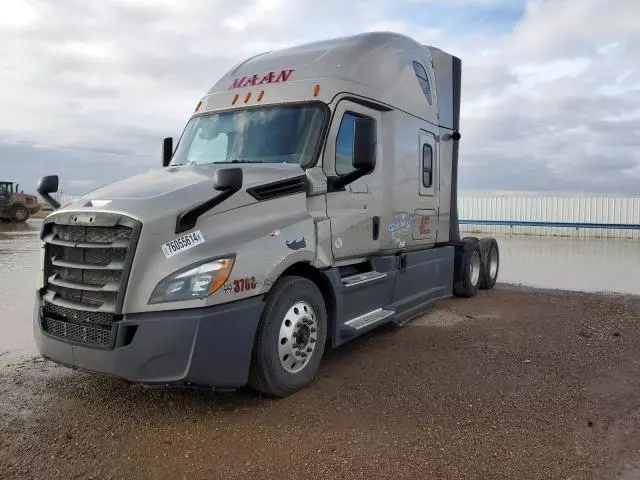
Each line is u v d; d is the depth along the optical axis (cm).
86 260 429
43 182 500
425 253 774
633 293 1028
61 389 493
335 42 636
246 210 453
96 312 413
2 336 686
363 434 400
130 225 403
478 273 996
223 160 569
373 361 577
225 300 412
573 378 521
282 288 464
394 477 340
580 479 338
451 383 507
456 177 909
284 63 616
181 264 404
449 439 391
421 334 692
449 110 859
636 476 342
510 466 354
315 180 519
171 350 393
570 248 2048
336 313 538
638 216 2531
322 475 343
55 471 349
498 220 2872
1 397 474
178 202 423
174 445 384
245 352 428
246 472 348
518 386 499
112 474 346
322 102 554
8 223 3353
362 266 641
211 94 637
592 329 717
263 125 568
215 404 457
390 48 683
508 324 747
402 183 687
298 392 485
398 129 673
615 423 421
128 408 449
